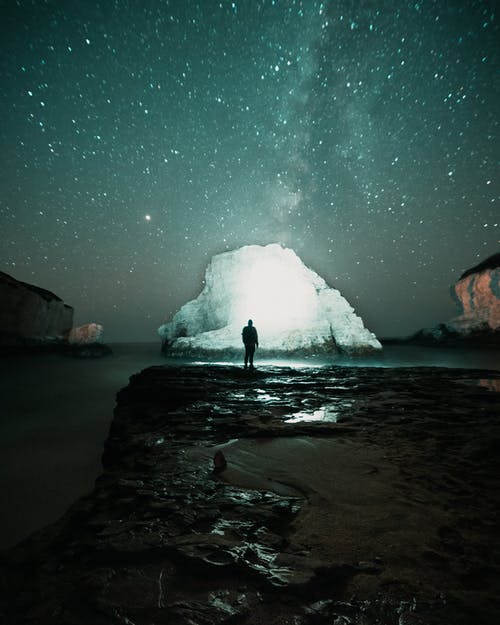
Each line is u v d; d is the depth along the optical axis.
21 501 6.49
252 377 11.46
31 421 11.74
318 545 2.25
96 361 29.02
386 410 6.68
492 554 2.16
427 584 1.86
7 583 1.98
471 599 1.74
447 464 3.90
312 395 8.31
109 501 3.02
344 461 3.99
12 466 8.02
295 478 3.48
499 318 43.06
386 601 1.72
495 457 4.13
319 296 32.50
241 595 1.77
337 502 2.94
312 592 1.79
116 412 7.66
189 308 35.88
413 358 29.08
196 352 29.08
